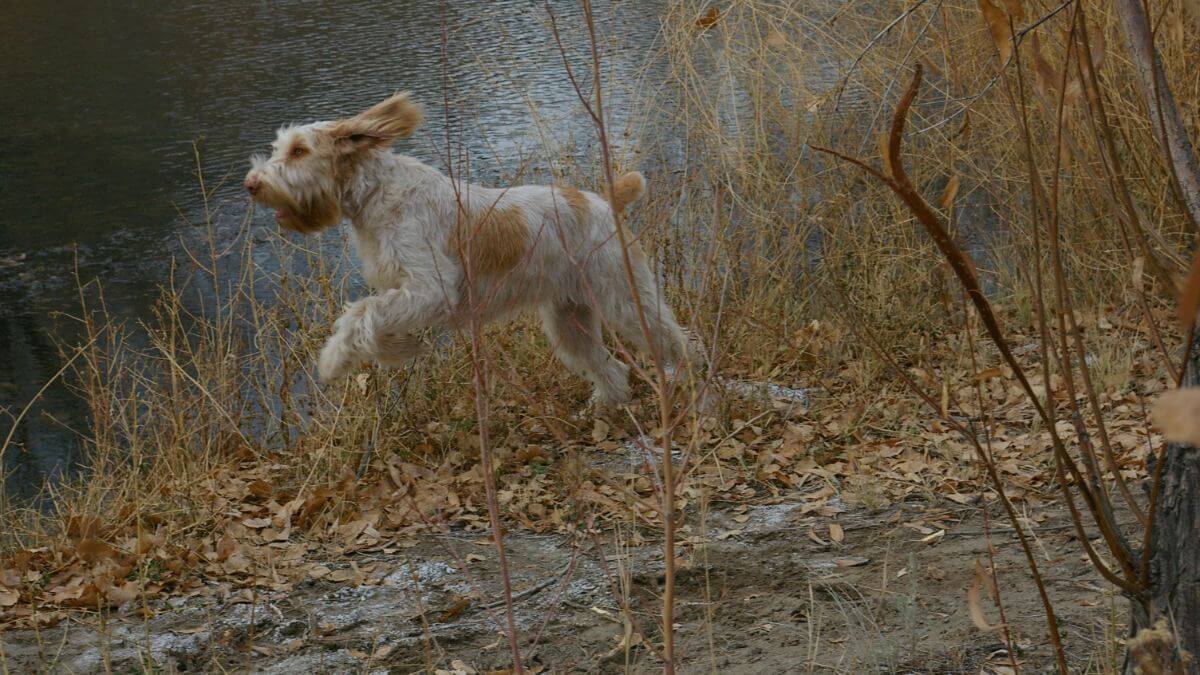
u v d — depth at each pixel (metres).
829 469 5.29
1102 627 3.59
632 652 3.77
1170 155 2.02
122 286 9.29
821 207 7.38
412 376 5.99
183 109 14.64
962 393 6.02
